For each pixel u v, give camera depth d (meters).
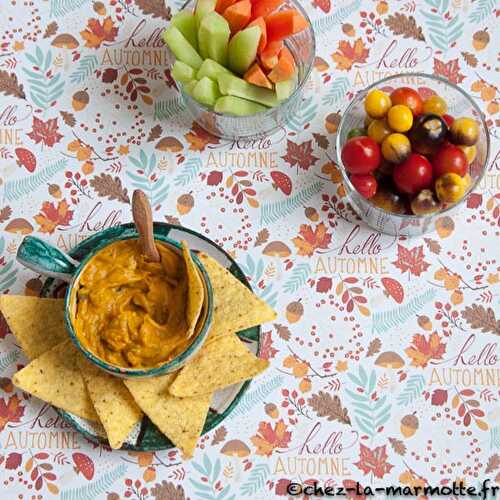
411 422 0.80
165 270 0.77
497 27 0.86
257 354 0.78
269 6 0.78
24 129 0.85
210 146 0.84
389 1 0.87
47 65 0.86
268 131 0.84
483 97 0.85
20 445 0.80
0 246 0.83
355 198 0.80
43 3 0.87
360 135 0.80
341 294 0.82
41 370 0.76
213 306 0.76
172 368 0.74
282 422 0.80
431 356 0.81
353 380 0.81
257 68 0.78
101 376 0.77
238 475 0.79
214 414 0.77
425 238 0.83
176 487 0.79
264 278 0.82
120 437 0.75
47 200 0.84
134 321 0.76
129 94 0.85
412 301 0.82
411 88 0.81
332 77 0.86
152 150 0.84
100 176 0.84
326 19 0.87
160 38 0.86
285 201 0.83
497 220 0.83
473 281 0.82
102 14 0.87
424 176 0.77
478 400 0.80
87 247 0.79
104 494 0.79
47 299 0.79
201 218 0.83
